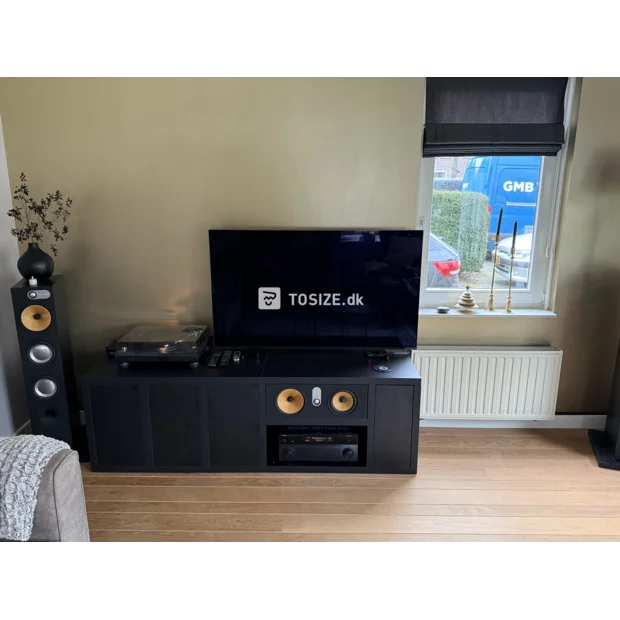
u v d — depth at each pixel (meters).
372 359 2.81
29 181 2.86
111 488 2.55
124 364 2.71
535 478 2.65
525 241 3.11
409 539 2.16
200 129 2.81
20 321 2.59
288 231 2.76
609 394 3.18
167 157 2.84
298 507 2.39
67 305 3.03
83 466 2.76
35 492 1.46
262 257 2.79
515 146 2.88
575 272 3.02
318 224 2.94
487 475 2.67
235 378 2.57
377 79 2.75
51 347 2.64
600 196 2.91
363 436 2.73
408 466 2.67
